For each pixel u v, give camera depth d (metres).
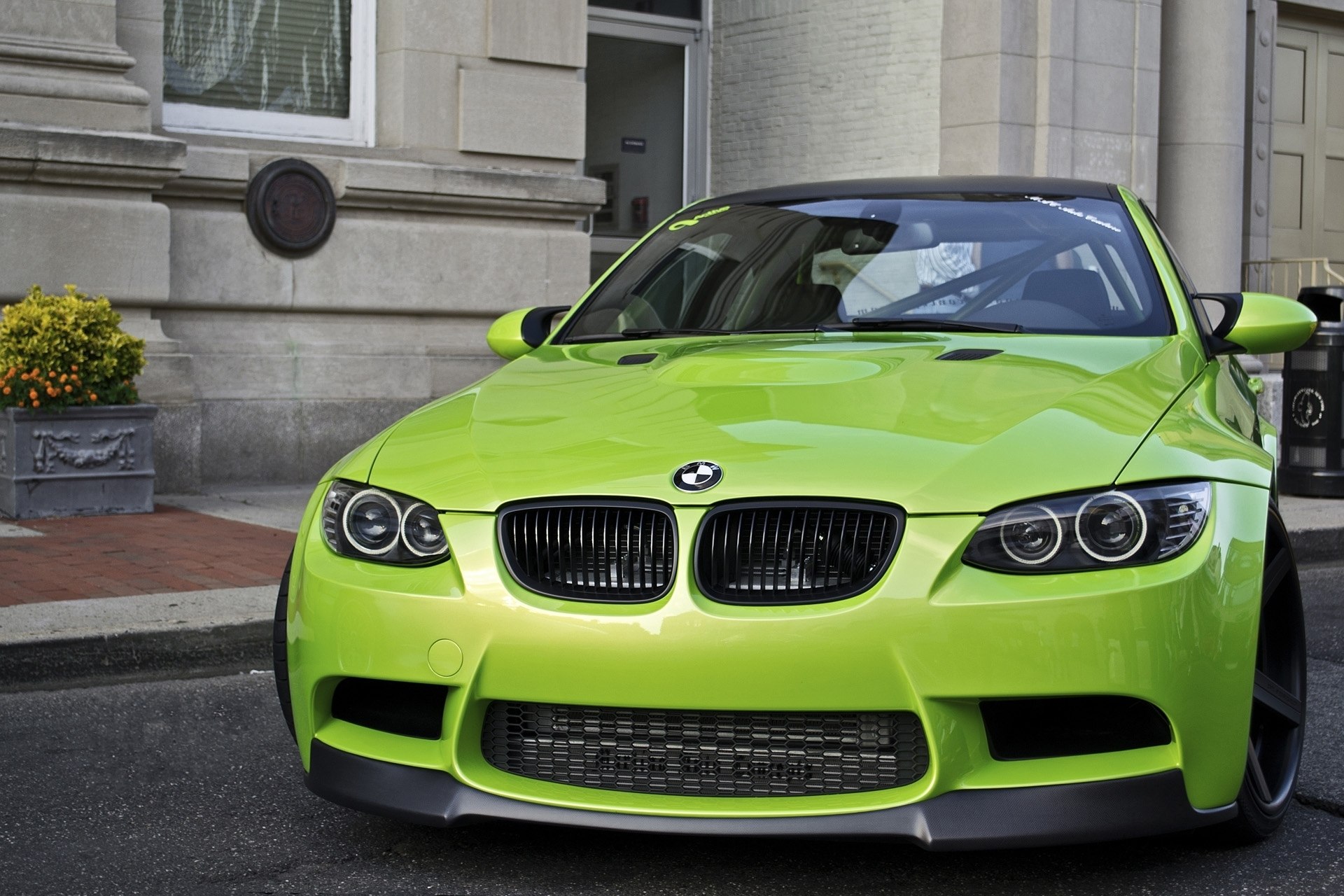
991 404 3.02
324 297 8.57
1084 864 3.00
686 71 12.73
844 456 2.82
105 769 3.75
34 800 3.50
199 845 3.18
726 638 2.66
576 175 9.42
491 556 2.82
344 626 2.91
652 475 2.84
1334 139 13.69
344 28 8.95
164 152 7.66
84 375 6.91
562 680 2.73
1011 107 10.84
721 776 2.73
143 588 5.32
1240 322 3.84
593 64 12.17
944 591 2.64
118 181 7.62
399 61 8.82
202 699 4.46
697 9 12.77
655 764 2.75
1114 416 2.97
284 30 8.77
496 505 2.86
